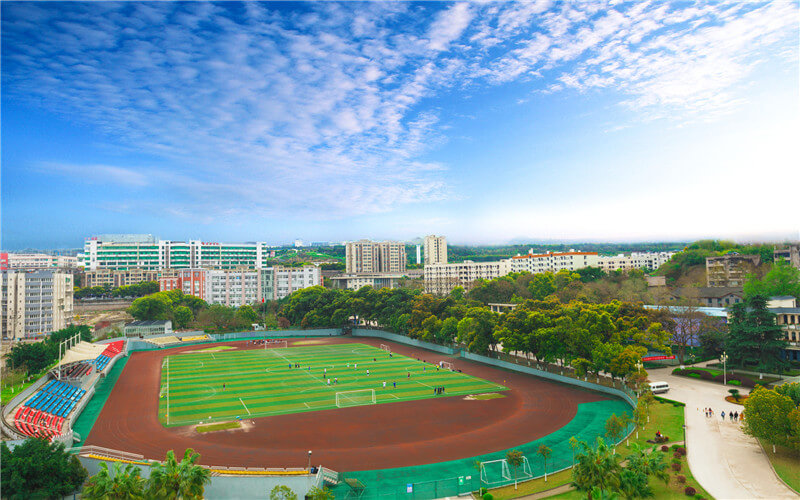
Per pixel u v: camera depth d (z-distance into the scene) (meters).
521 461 55.78
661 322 118.81
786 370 101.56
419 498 52.88
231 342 189.12
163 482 42.88
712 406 83.75
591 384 101.62
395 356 149.25
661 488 52.47
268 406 90.94
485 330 132.25
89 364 120.75
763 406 59.81
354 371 125.25
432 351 158.00
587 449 48.00
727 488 52.09
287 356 152.62
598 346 99.56
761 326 100.38
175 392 103.69
